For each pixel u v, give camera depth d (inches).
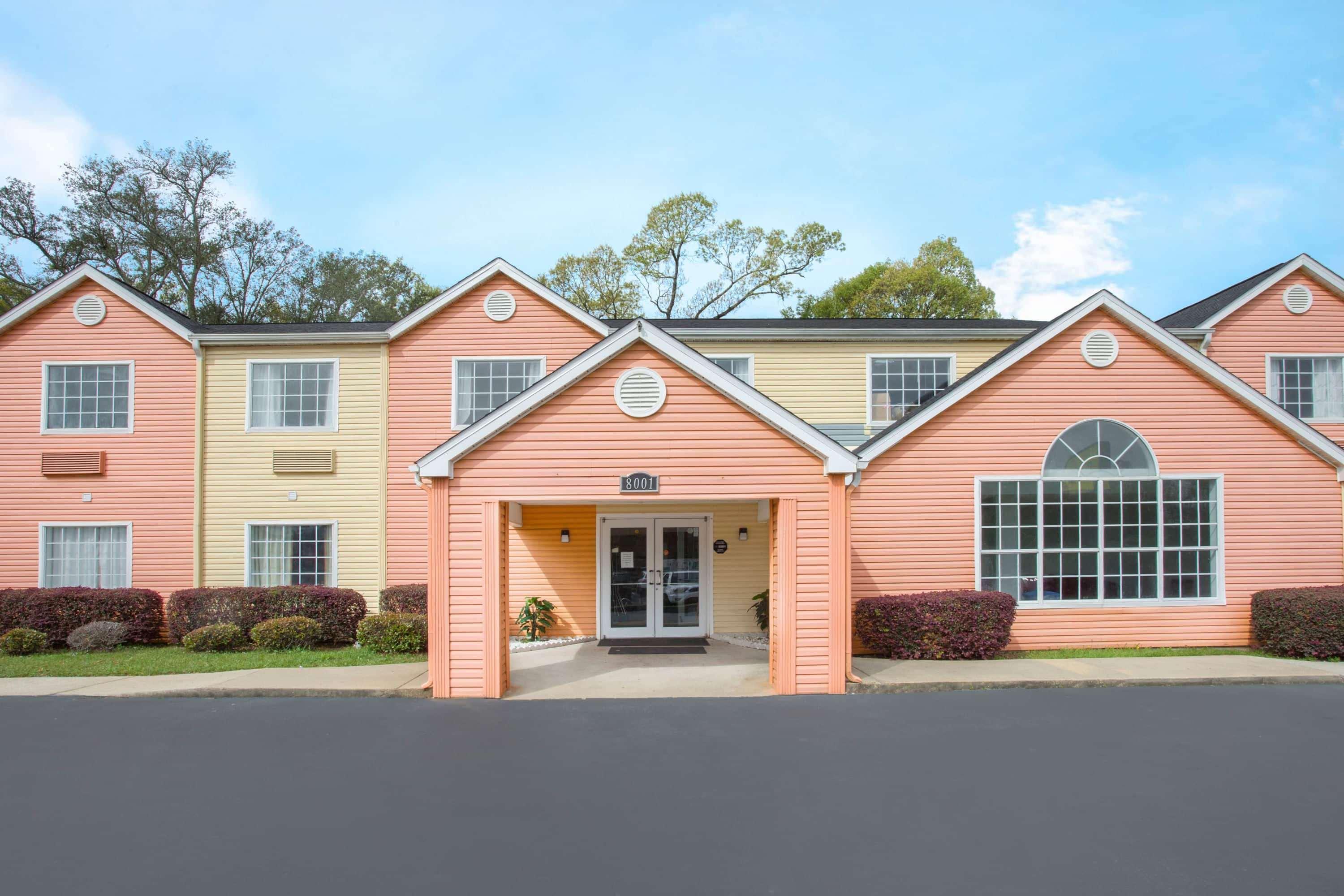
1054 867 204.2
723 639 574.2
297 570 606.9
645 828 229.0
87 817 238.7
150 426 609.9
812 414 619.5
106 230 1290.6
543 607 573.6
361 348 616.1
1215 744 309.9
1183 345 508.7
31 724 345.1
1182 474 510.6
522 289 618.8
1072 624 502.6
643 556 594.6
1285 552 510.6
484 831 227.3
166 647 551.8
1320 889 193.3
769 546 569.6
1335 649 456.1
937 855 211.3
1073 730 329.4
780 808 244.4
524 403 402.9
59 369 613.3
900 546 504.1
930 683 406.0
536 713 363.9
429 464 399.5
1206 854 212.2
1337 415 614.2
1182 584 509.0
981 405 510.9
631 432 407.2
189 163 1366.9
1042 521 506.9
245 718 354.9
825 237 1446.9
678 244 1441.9
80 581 601.3
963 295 1462.8
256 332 616.1
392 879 197.3
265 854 212.4
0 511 601.6
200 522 602.5
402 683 414.3
